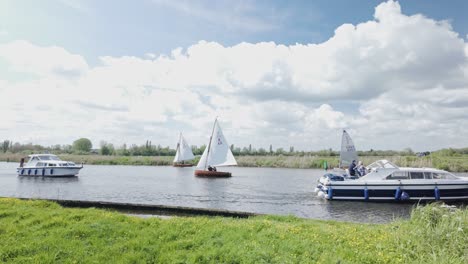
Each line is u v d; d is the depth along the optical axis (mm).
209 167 53312
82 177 52094
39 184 41000
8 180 45938
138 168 82562
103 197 29562
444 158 62875
